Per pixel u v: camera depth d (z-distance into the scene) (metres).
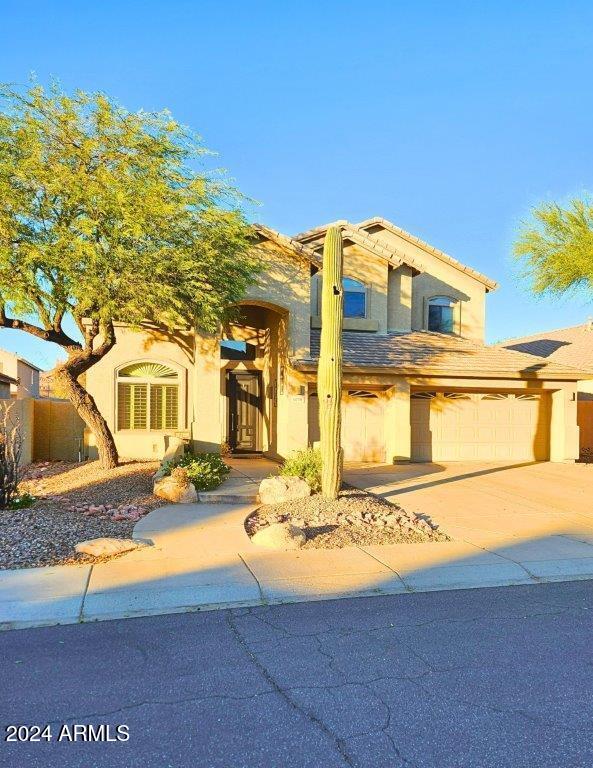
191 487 10.94
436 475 15.00
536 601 6.42
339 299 10.91
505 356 18.78
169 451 13.36
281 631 5.49
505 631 5.51
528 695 4.24
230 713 3.97
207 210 12.23
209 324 13.70
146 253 11.61
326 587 6.75
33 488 12.84
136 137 11.82
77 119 11.63
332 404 10.91
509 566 7.66
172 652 4.99
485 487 13.41
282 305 15.68
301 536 8.34
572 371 17.91
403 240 21.69
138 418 17.45
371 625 5.66
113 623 5.67
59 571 6.98
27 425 16.69
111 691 4.27
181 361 17.58
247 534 8.76
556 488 13.45
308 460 12.09
